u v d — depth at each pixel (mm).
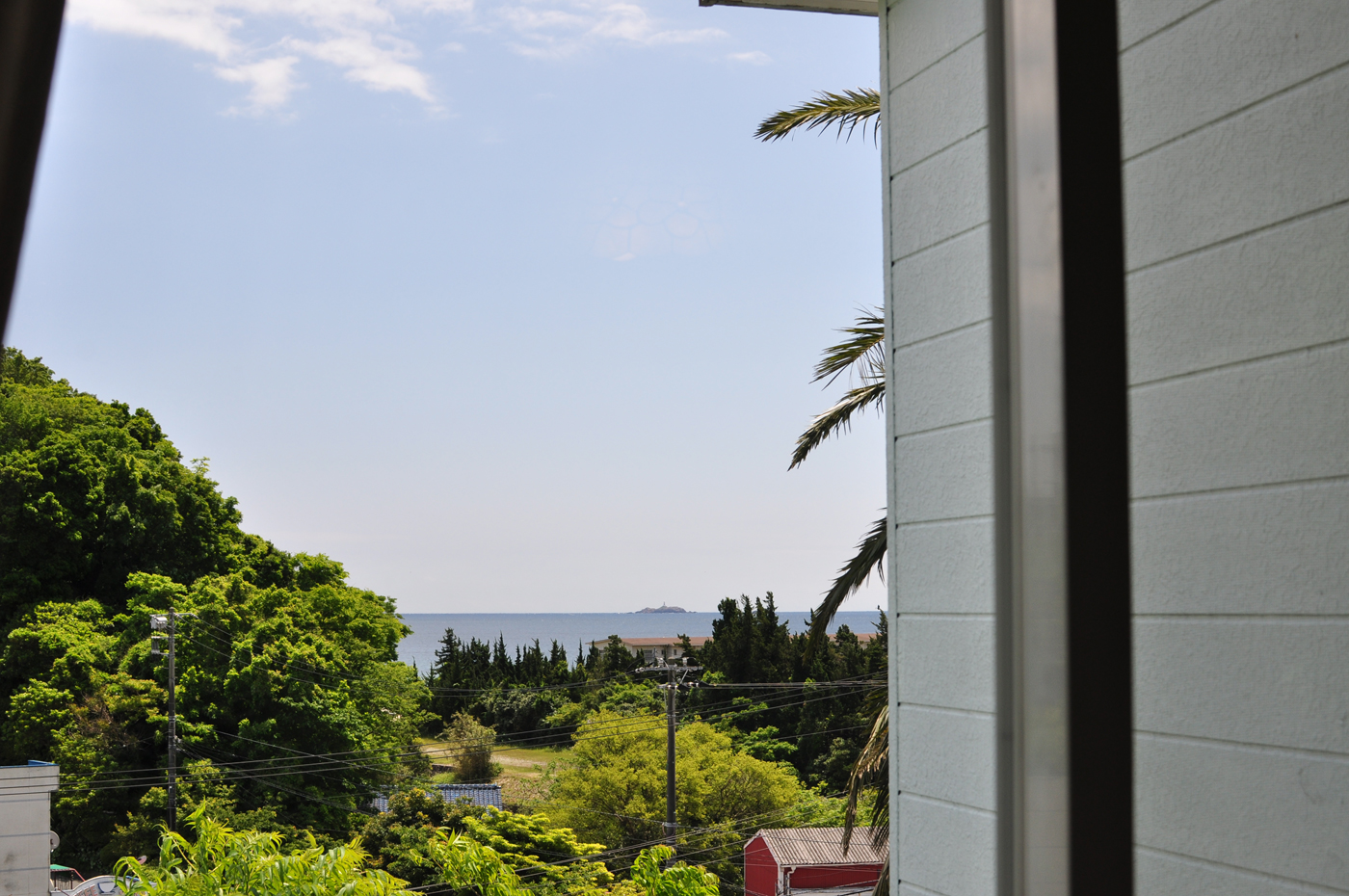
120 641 11508
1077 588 907
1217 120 1491
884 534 5316
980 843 1820
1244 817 1396
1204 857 1461
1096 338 927
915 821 2016
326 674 21688
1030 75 959
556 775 23094
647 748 21859
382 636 25453
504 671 31609
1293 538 1348
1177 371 1555
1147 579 1595
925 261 2061
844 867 16875
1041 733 926
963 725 1887
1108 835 894
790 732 22219
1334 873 1265
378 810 21688
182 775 17031
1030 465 953
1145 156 1634
